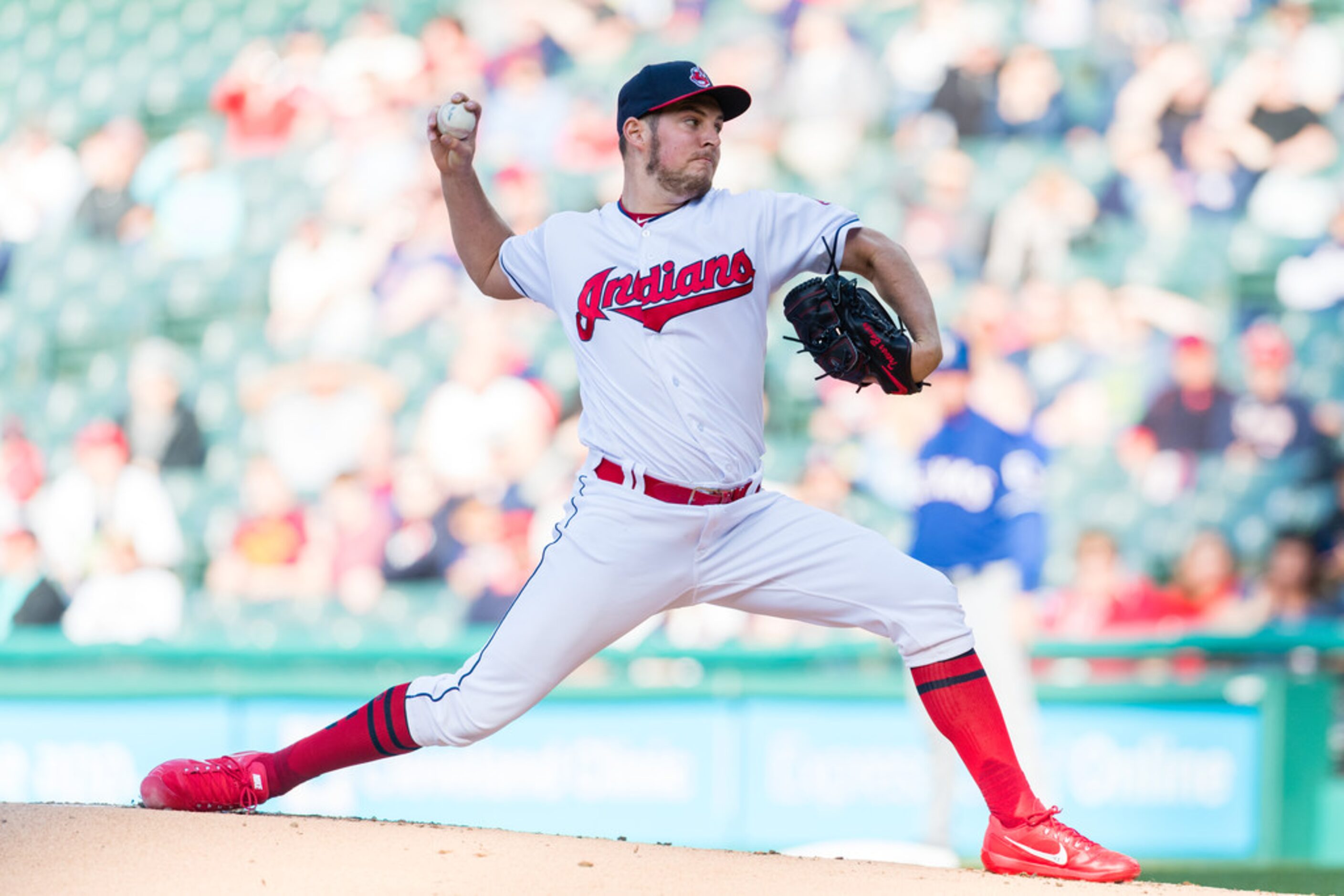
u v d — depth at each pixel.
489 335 29.77
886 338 9.21
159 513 29.23
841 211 9.56
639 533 9.28
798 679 21.02
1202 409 28.41
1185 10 30.78
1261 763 20.97
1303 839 20.91
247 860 8.41
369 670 24.80
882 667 23.78
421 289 30.48
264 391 30.23
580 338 9.48
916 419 27.84
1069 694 21.05
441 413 28.81
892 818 20.66
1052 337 28.81
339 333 30.45
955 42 31.09
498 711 9.47
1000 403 25.97
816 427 28.19
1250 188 30.03
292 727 21.52
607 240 9.45
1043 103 30.66
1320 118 30.33
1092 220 30.02
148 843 8.71
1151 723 21.00
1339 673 22.80
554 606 9.33
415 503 28.53
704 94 9.30
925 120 30.86
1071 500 28.00
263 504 29.11
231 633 28.03
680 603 9.77
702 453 9.16
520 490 28.48
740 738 20.89
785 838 20.75
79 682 21.75
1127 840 20.92
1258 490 28.11
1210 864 20.92
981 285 29.67
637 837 20.84
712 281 9.23
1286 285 29.52
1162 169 30.23
